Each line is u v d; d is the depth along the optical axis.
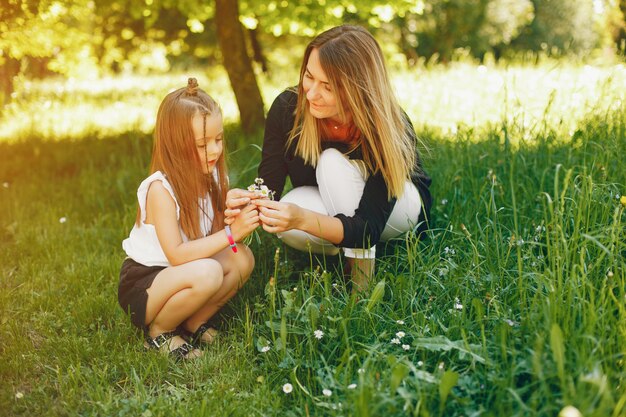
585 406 1.71
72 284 3.12
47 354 2.55
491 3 20.58
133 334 2.65
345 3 6.52
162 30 14.27
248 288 2.91
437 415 1.92
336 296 2.76
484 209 3.26
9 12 5.74
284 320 2.24
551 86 5.19
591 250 2.53
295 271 3.02
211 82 12.13
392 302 2.58
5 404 2.22
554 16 23.08
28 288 3.15
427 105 6.43
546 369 1.90
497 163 3.70
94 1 7.21
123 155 5.48
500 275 2.56
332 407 1.98
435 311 2.46
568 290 2.18
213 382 2.31
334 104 2.60
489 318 2.27
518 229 3.06
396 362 2.01
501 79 6.38
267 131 3.02
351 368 2.18
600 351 1.96
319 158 2.79
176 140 2.47
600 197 2.80
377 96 2.57
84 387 2.31
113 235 3.79
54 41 7.14
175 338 2.55
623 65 4.32
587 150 3.57
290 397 2.20
